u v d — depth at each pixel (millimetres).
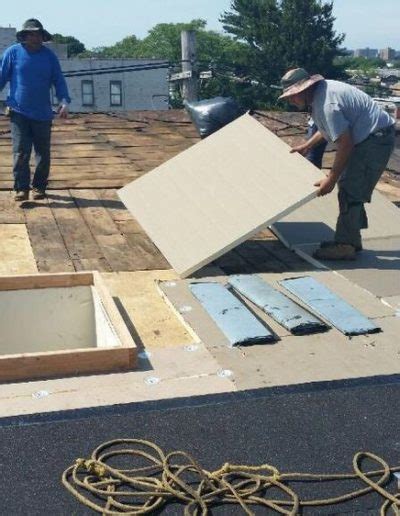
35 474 2652
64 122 10719
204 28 71000
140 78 45156
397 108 13898
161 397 3205
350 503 2537
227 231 4832
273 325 3938
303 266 4977
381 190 7277
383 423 3014
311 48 48219
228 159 5457
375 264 4977
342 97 4656
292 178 4945
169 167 5738
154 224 5277
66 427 2943
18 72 6027
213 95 47281
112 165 7941
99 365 3422
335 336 3807
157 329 3934
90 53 78875
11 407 3104
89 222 5871
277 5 49531
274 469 2676
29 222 5812
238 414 3062
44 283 4316
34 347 4453
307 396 3207
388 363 3525
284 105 46844
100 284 4250
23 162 6191
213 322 3939
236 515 2473
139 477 2631
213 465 2729
